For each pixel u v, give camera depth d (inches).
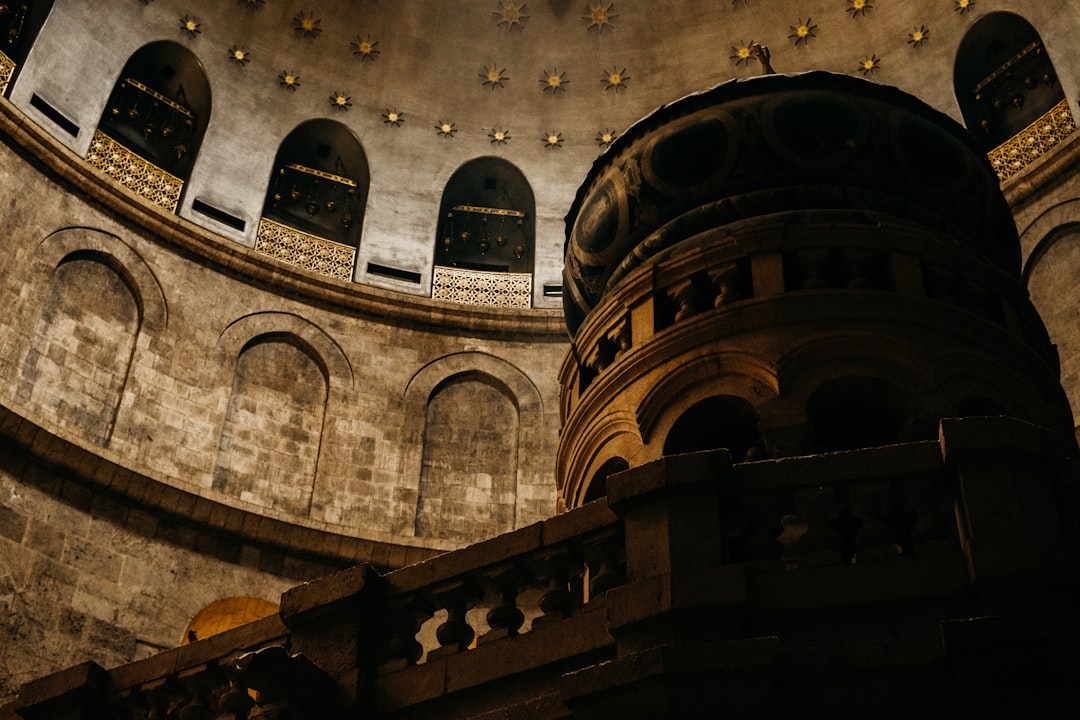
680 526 318.3
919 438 398.6
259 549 847.1
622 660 297.3
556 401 964.6
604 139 1055.0
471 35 1054.4
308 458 908.0
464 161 1048.8
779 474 320.2
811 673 287.9
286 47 1018.7
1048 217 868.6
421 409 952.3
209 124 984.9
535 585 352.5
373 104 1039.6
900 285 427.5
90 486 799.1
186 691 382.0
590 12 1051.9
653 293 451.8
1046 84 934.4
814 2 1013.2
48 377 821.2
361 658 351.6
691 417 421.1
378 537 872.3
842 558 315.6
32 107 896.9
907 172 463.8
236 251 948.0
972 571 292.8
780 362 409.1
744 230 442.9
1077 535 304.7
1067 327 832.9
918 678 282.5
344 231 1018.7
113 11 951.6
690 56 1044.5
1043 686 272.2
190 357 896.9
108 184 904.9
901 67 983.0
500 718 319.6
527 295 1018.1
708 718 288.2
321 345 953.5
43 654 728.3
